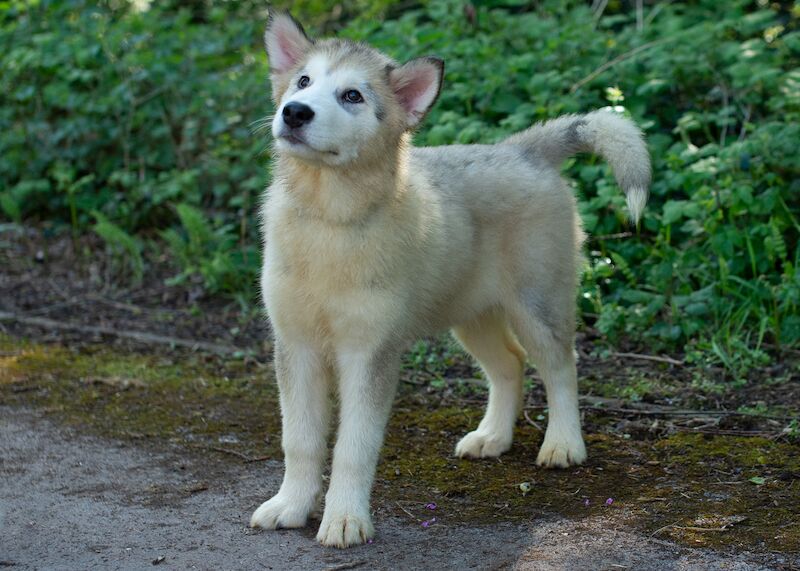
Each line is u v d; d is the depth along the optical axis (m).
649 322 3.04
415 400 2.82
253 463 2.55
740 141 3.25
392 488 2.45
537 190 2.52
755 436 2.61
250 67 4.02
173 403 2.81
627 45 3.60
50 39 3.99
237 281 3.38
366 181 2.27
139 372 2.97
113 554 2.24
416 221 2.33
